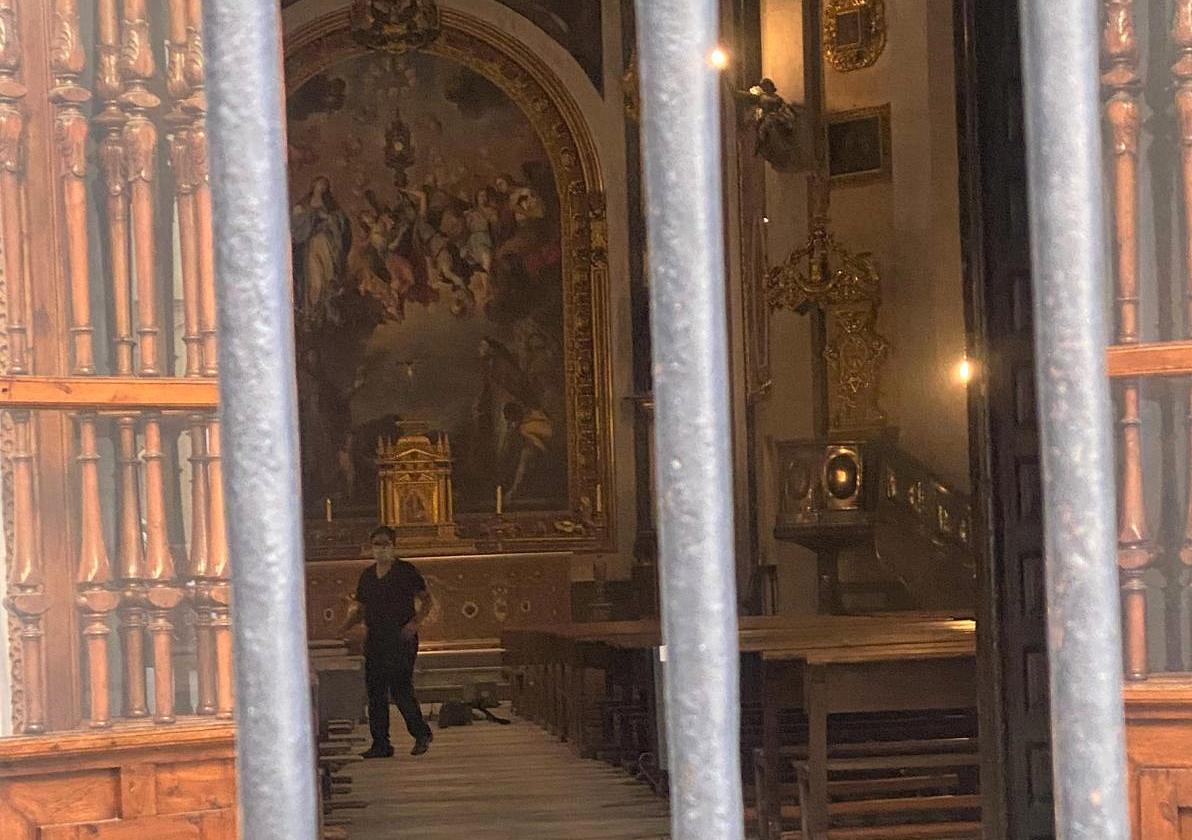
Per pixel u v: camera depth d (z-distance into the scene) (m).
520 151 21.45
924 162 17.81
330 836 8.80
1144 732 3.98
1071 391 2.57
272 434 2.46
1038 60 2.58
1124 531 4.01
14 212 3.89
